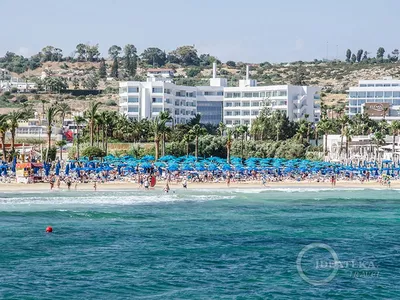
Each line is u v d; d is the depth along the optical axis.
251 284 124.62
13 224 182.88
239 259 144.38
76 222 188.25
